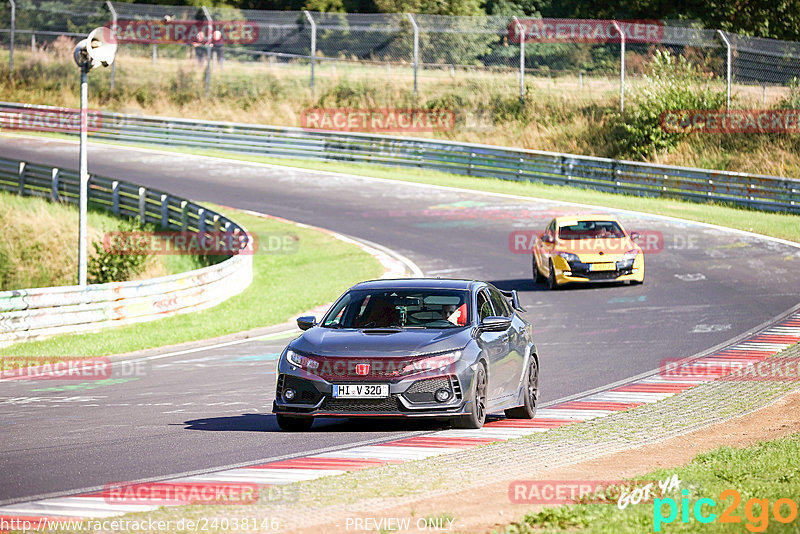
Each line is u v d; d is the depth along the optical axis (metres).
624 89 178.88
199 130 185.38
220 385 52.62
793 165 157.62
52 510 26.39
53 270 114.44
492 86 194.12
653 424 40.09
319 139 175.62
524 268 100.81
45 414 44.06
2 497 28.17
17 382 54.66
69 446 36.28
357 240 116.94
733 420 40.88
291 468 31.92
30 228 118.81
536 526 22.77
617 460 32.84
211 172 163.88
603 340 65.75
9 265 114.06
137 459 33.75
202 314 82.50
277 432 39.00
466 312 40.16
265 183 155.62
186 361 61.50
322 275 100.00
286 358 38.44
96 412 44.56
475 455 33.62
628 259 88.12
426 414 36.91
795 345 61.59
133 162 170.88
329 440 37.06
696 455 33.28
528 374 43.06
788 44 174.12
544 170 155.25
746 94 172.38
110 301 75.88
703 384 50.28
